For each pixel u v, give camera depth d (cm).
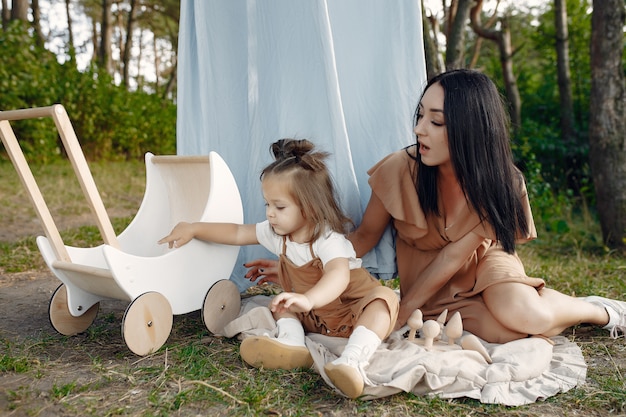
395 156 230
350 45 256
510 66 781
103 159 1057
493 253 230
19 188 690
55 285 319
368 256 250
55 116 193
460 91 200
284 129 265
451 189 221
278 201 204
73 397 174
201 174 249
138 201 712
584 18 867
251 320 225
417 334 224
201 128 282
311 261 208
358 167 259
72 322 230
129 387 182
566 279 337
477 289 220
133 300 201
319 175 208
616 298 298
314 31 253
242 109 284
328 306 212
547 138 753
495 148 203
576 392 183
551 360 202
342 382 170
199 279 225
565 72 762
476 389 180
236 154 286
